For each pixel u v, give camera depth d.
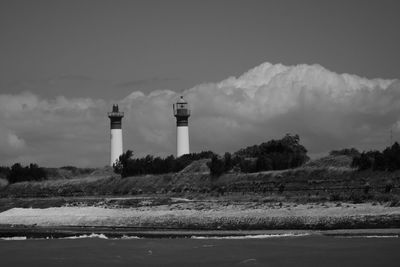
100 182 190.25
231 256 80.56
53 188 199.38
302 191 131.75
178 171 180.38
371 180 126.12
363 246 83.81
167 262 78.56
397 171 125.88
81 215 128.12
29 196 193.38
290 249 83.56
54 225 124.62
